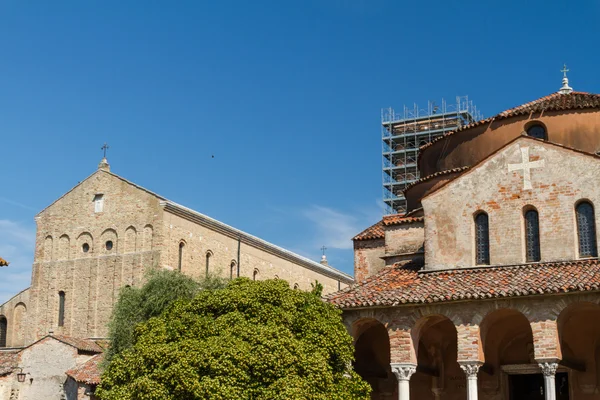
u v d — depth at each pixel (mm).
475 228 35844
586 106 38812
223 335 29688
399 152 99125
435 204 36656
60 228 71688
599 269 31844
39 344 62125
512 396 37125
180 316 31859
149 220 67500
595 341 35719
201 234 71438
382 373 39125
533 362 36500
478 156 41062
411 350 33344
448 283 33875
